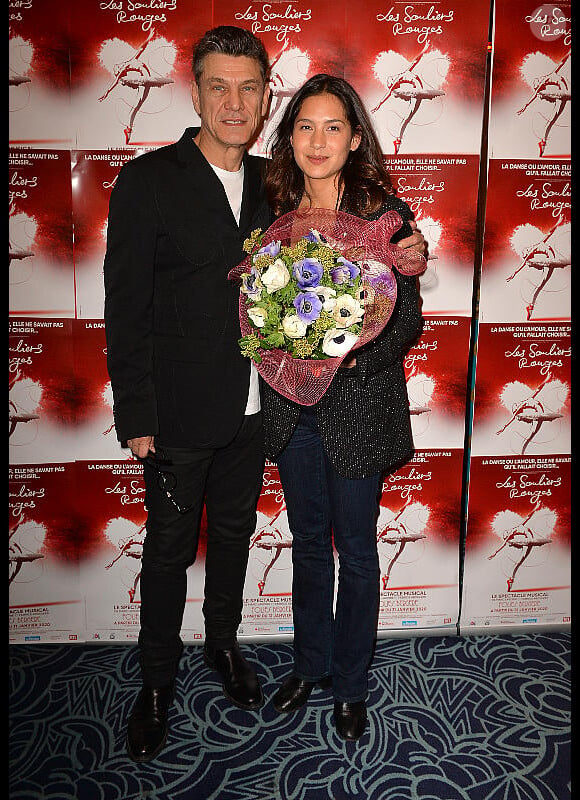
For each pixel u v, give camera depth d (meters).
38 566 2.32
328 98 1.71
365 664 2.01
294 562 2.04
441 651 2.38
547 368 2.28
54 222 2.09
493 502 2.37
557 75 2.09
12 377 2.17
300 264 1.54
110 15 1.98
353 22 2.03
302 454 1.92
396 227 1.70
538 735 2.01
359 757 1.94
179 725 2.05
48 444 2.23
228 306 1.84
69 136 2.05
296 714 2.10
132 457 2.26
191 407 1.87
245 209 1.85
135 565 2.34
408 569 2.40
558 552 2.42
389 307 1.66
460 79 2.07
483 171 2.18
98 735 2.00
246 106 1.72
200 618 2.40
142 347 1.81
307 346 1.55
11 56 1.98
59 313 2.15
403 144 2.11
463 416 2.30
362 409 1.80
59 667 2.27
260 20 2.01
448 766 1.91
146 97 2.04
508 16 2.05
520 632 2.46
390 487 2.34
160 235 1.79
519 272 2.21
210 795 1.81
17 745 1.95
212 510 2.12
